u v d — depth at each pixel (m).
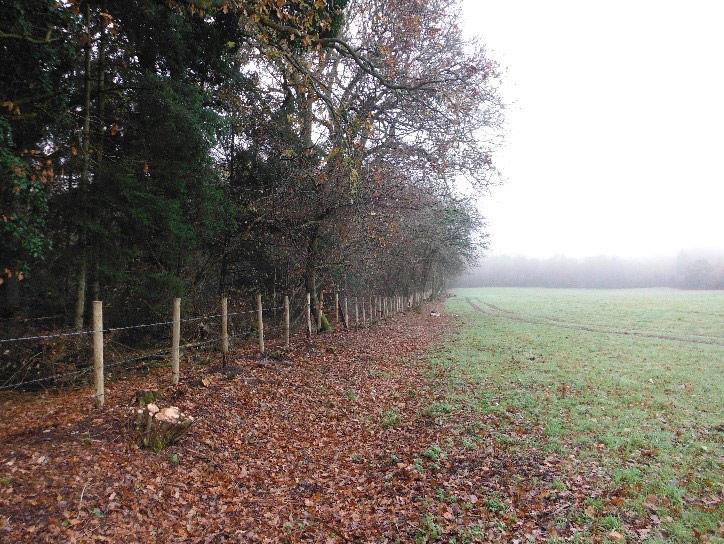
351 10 15.88
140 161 10.08
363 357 14.57
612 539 4.76
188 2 9.11
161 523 4.83
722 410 8.98
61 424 6.54
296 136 16.05
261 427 7.87
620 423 8.26
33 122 9.06
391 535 5.05
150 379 9.67
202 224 12.50
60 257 9.66
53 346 9.42
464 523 5.20
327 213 15.11
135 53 11.68
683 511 5.26
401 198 15.70
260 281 18.02
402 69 15.89
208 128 11.79
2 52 8.30
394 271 27.91
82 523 4.46
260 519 5.29
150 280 11.30
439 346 17.91
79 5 8.59
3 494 4.56
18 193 7.01
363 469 6.82
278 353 13.05
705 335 20.28
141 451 6.02
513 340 19.20
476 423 8.46
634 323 25.34
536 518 5.26
